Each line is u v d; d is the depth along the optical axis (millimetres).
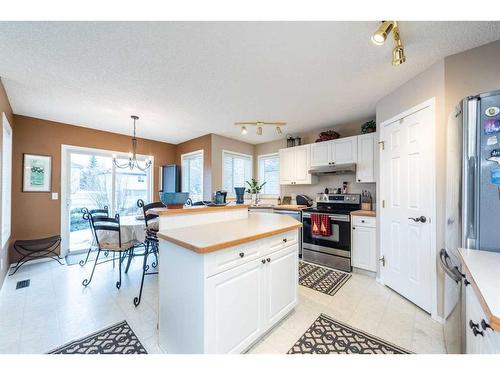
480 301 702
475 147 1180
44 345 1550
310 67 1988
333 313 1969
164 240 1518
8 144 2889
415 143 2105
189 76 2148
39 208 3422
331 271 3012
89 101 2754
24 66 1966
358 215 2938
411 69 2010
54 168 3576
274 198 4906
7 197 2857
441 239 1842
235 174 4848
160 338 1548
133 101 2758
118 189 4406
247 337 1424
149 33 1541
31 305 2094
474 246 1178
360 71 2049
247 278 1429
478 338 872
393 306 2092
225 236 1403
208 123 3660
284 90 2453
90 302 2152
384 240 2557
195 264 1225
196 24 1456
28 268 3111
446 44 1652
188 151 4887
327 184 3994
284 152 4309
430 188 1935
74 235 3883
